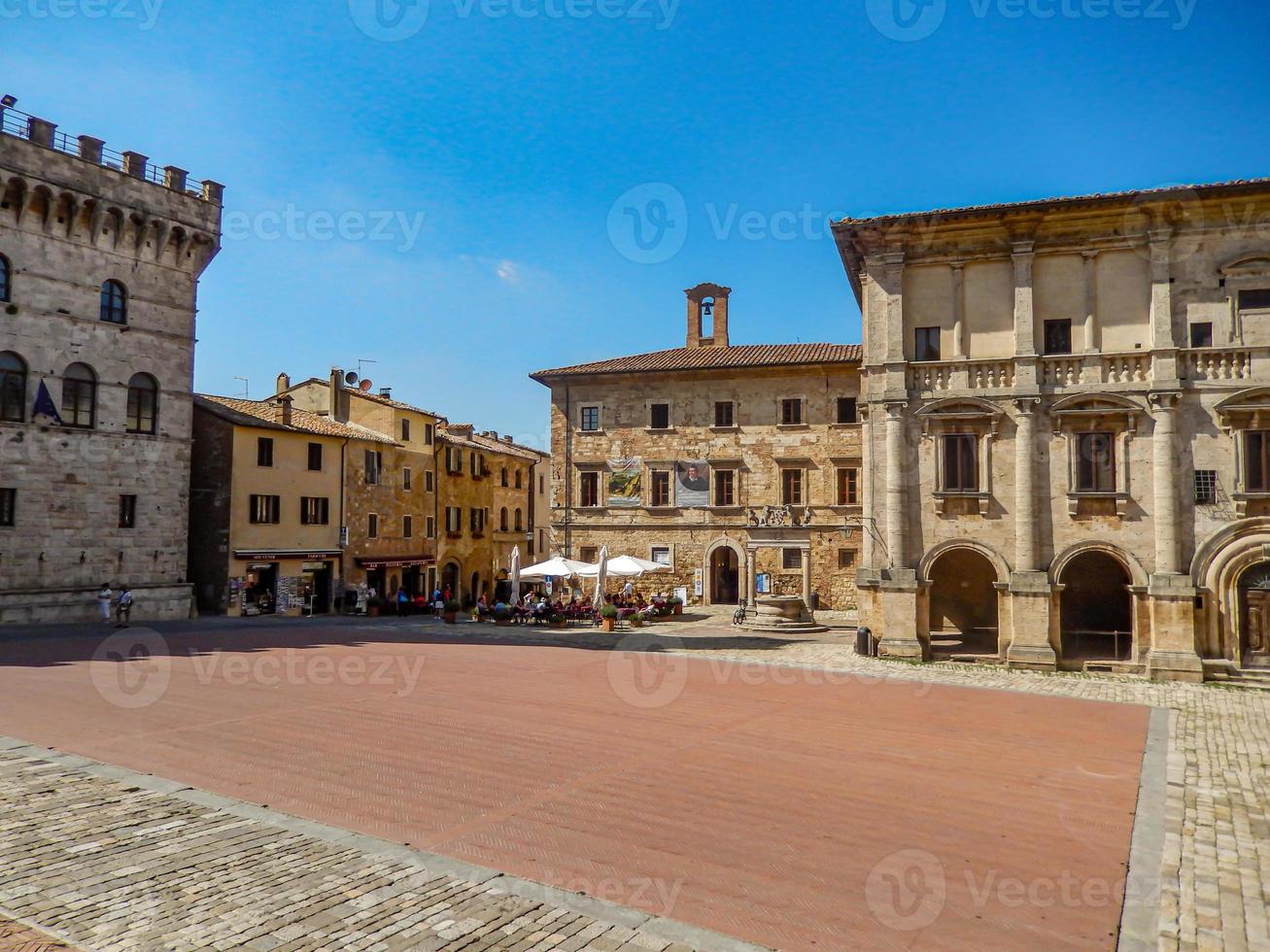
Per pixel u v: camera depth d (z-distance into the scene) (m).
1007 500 29.92
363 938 8.60
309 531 50.19
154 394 42.75
